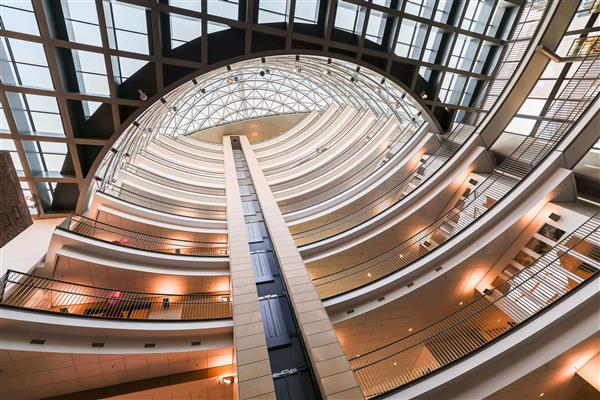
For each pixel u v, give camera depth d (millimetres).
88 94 10781
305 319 10344
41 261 11289
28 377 8305
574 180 10781
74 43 9555
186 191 21203
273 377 9164
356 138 26484
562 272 9609
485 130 15102
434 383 7406
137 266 12531
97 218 14977
